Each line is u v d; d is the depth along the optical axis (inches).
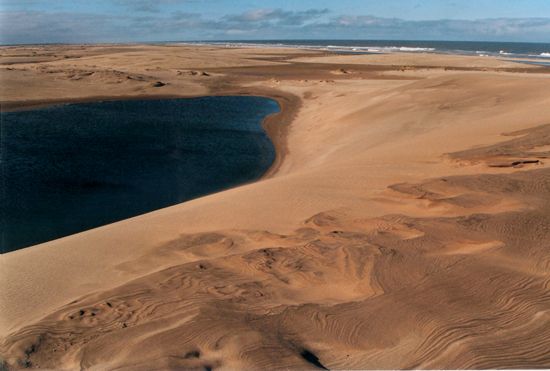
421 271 271.7
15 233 524.1
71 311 256.5
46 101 1300.4
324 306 246.5
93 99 1382.9
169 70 2036.2
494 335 209.8
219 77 1931.6
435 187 418.0
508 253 280.4
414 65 2490.2
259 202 457.1
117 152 861.8
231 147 914.7
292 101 1409.9
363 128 896.3
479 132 651.5
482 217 333.7
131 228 424.2
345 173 537.0
